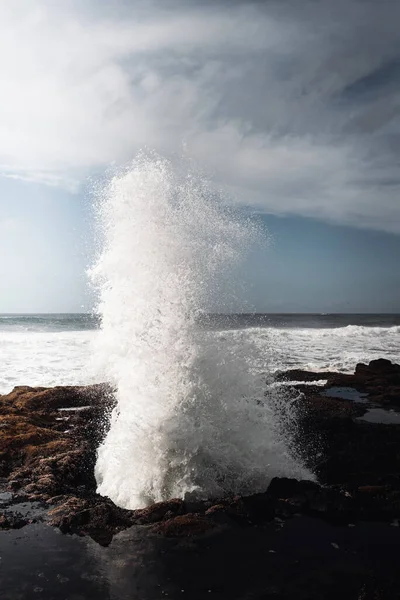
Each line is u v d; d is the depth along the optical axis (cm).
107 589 395
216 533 491
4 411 926
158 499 566
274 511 537
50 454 717
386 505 551
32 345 2373
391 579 412
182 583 405
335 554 454
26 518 523
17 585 399
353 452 739
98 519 508
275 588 398
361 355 2119
